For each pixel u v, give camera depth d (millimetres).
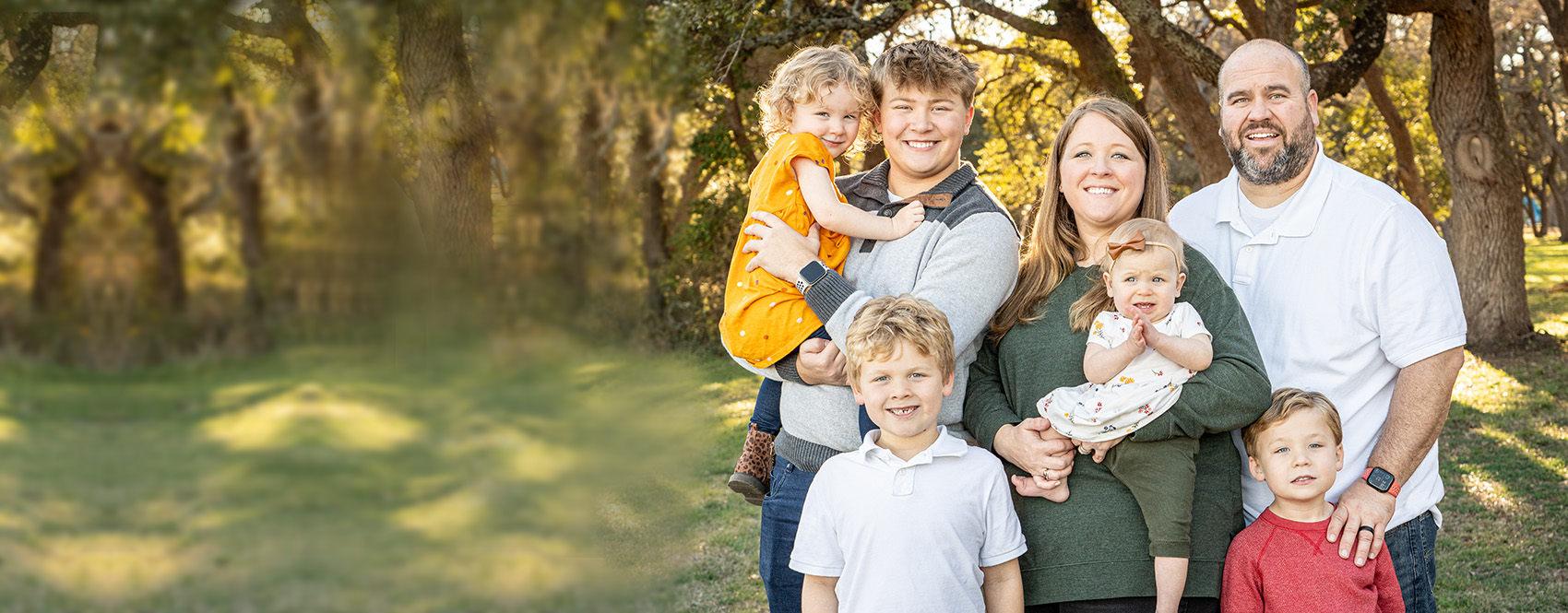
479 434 10133
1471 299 12250
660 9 10469
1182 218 2738
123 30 11852
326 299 15406
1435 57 12055
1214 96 14891
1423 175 20828
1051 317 2309
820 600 2303
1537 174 43781
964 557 2162
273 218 15906
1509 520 5688
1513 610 4488
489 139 13016
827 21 10102
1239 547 2258
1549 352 11406
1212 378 2094
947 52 2371
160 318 15102
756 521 6285
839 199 2453
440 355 13734
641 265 14812
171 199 16438
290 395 12156
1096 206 2262
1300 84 2389
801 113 2607
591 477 7977
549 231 14109
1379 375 2398
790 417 2516
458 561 6434
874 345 2125
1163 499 2125
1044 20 12766
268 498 8227
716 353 14492
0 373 13547
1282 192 2473
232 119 14758
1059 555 2215
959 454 2215
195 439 10430
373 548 6902
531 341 14195
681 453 8445
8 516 7859
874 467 2221
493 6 11258
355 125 14648
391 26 12914
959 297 2250
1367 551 2211
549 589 5617
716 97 11531
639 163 13484
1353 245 2350
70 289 15516
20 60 12406
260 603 6082
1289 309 2441
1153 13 9672
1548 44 24516
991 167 18172
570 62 11609
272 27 13062
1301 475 2193
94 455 9789
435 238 13578
